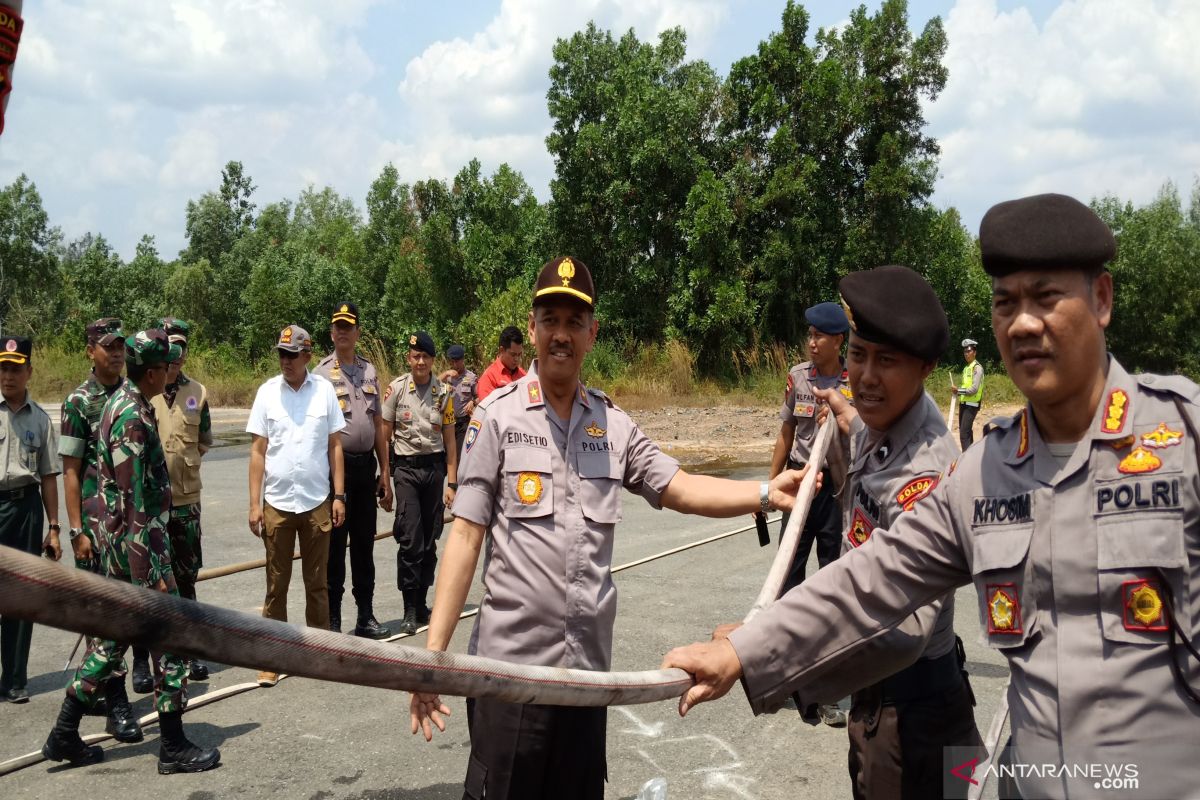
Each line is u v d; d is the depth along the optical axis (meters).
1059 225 1.49
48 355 31.55
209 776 3.96
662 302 25.81
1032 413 1.61
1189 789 1.37
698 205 24.52
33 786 3.87
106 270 47.03
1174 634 1.39
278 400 5.28
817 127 25.09
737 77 26.22
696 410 20.95
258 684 5.07
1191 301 31.23
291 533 5.26
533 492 2.76
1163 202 32.38
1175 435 1.44
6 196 46.62
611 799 3.71
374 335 32.28
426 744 4.30
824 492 4.80
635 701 1.82
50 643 6.03
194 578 5.13
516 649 2.71
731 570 7.39
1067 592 1.47
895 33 25.59
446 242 28.86
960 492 1.69
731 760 4.08
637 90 25.88
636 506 10.55
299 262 37.97
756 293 24.64
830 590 1.87
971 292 27.72
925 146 26.02
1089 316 1.50
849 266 25.27
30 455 5.11
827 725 4.46
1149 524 1.42
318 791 3.82
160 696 3.96
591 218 26.78
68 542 8.71
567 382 2.86
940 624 2.36
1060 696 1.45
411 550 5.99
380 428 6.03
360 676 1.33
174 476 4.98
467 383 8.21
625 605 6.39
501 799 2.60
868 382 2.37
